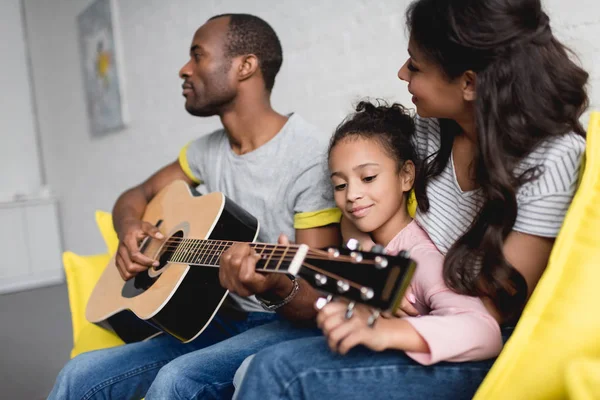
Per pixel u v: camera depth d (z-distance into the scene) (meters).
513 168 0.81
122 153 3.32
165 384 1.03
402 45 1.61
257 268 0.84
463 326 0.75
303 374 0.76
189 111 1.37
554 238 0.81
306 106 1.97
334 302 0.75
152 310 1.14
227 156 1.39
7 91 4.57
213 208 1.21
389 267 0.69
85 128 3.81
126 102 3.18
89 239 4.03
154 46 2.83
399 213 1.02
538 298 0.72
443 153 0.98
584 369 0.57
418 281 0.89
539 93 0.81
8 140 4.59
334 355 0.77
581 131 0.86
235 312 1.29
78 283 1.56
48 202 4.44
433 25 0.83
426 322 0.74
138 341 1.39
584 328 0.69
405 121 1.06
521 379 0.70
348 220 1.11
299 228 1.21
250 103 1.32
